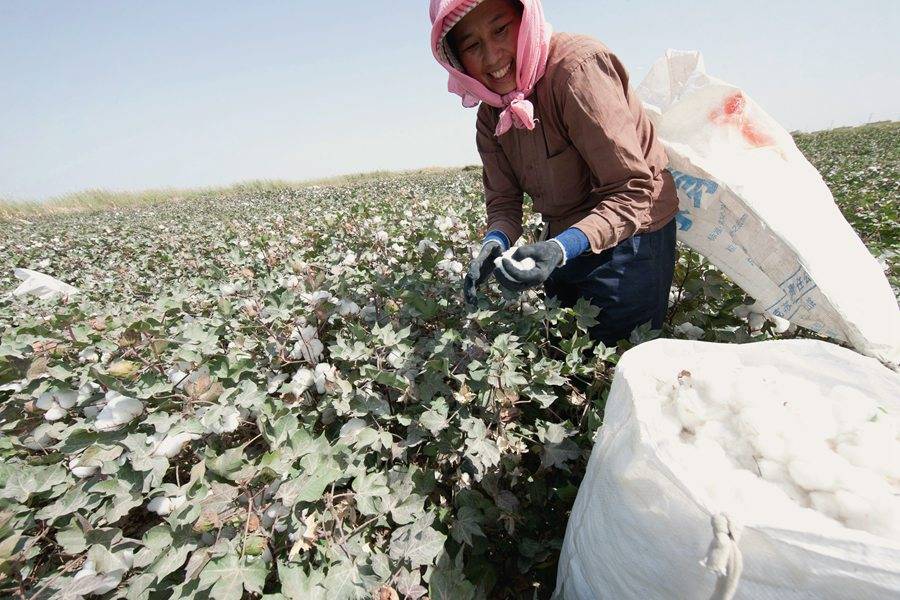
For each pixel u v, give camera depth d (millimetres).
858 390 1049
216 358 1688
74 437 1400
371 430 1516
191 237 6121
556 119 1859
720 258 2092
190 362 1661
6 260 6301
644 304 2166
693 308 2520
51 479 1357
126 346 1617
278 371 1892
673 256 2166
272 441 1364
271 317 2014
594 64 1716
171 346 1890
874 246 3412
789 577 668
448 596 1151
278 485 1271
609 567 944
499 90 1881
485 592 1344
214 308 2531
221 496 1203
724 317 2385
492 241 1887
